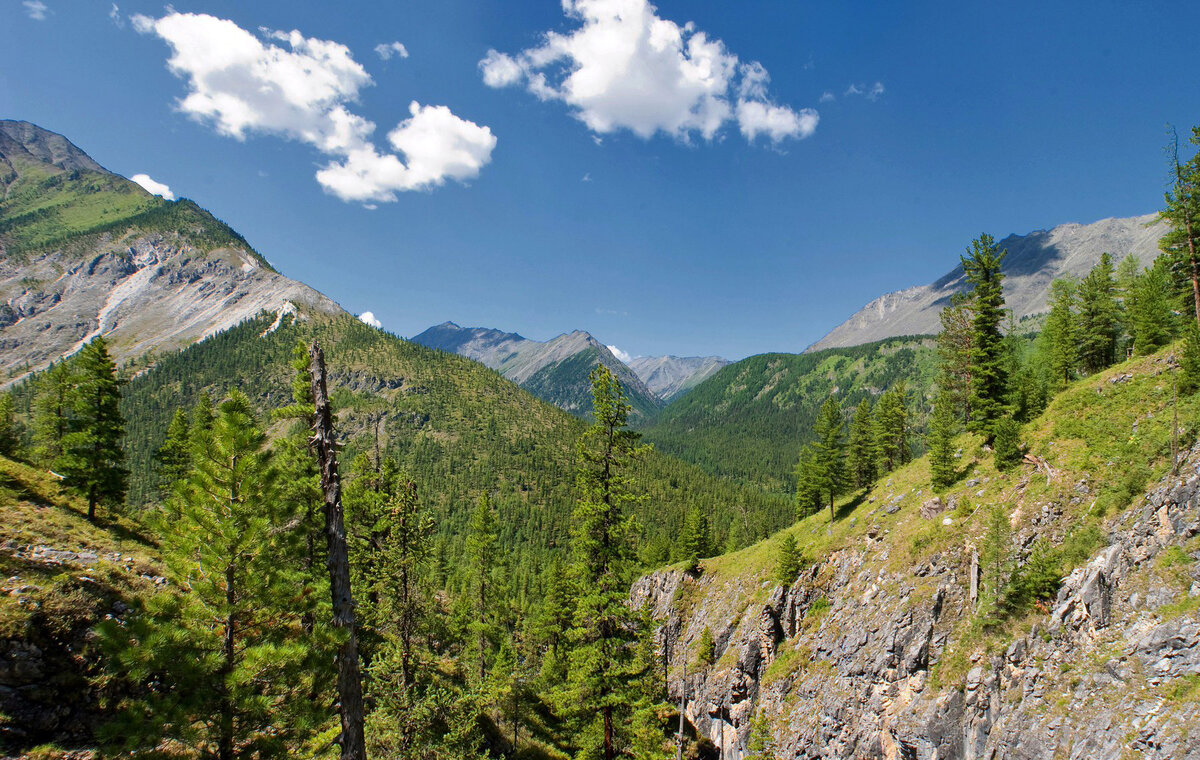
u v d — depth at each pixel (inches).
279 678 573.9
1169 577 1084.5
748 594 2373.3
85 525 1214.3
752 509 6914.4
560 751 1583.4
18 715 617.3
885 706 1553.9
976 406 2050.9
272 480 629.9
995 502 1647.4
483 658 1722.4
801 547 2391.7
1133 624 1099.3
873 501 2327.8
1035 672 1241.4
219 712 548.1
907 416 2910.9
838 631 1836.9
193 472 604.1
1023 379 1962.4
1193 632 981.2
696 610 2642.7
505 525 7145.7
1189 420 1259.8
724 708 2108.8
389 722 851.4
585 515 1037.8
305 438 1051.9
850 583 1936.5
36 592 746.8
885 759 1517.0
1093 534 1289.4
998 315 2004.2
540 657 2407.7
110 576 915.4
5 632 655.8
